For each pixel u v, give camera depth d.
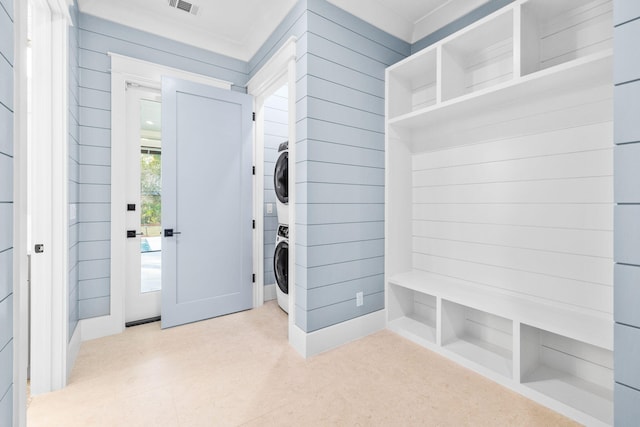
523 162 1.90
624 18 0.87
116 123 2.38
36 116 1.66
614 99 0.89
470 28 1.85
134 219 2.56
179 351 2.10
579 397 1.52
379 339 2.29
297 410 1.51
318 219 2.08
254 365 1.92
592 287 1.63
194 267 2.59
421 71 2.45
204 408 1.52
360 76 2.30
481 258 2.14
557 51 1.73
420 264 2.58
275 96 3.35
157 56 2.55
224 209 2.74
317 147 2.07
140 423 1.42
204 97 2.62
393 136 2.49
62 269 1.70
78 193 2.20
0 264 0.81
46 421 1.42
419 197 2.58
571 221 1.71
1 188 0.81
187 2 2.30
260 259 3.02
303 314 2.06
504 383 1.70
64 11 1.68
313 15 2.04
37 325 1.64
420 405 1.55
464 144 2.23
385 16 2.37
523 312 1.68
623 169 0.87
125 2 2.31
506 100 1.86
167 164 2.45
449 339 2.12
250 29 2.64
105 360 1.97
